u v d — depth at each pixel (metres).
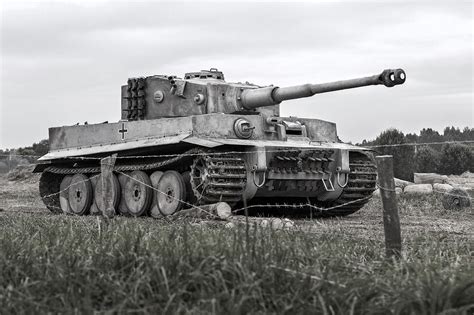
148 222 16.23
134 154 22.89
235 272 8.35
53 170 26.39
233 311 7.42
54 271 8.77
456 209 23.36
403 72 17.14
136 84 23.97
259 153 20.44
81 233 11.91
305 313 7.66
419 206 24.61
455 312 7.48
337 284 8.08
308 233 11.72
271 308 7.80
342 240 11.77
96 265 9.02
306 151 21.25
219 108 22.39
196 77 24.22
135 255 8.99
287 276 8.41
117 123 23.59
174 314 7.48
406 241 12.66
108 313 7.44
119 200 23.41
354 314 7.70
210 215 18.31
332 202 23.45
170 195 21.53
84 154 24.20
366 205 28.00
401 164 50.00
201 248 9.31
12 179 49.66
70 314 7.57
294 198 23.66
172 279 8.29
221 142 20.08
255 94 21.84
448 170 60.19
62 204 26.00
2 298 7.96
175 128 21.38
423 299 7.79
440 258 10.39
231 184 20.08
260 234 10.41
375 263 9.92
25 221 15.41
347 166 22.33
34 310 7.75
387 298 8.02
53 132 26.39
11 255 9.75
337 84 19.11
